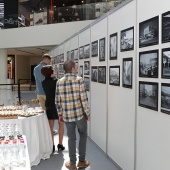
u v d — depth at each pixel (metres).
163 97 2.61
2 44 18.38
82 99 3.62
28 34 16.89
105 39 4.50
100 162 4.20
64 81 3.68
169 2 2.48
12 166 2.06
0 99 13.39
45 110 4.62
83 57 6.13
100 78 4.83
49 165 4.04
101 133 4.80
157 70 2.72
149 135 2.93
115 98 4.05
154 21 2.77
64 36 15.09
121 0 11.40
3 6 19.83
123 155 3.72
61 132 4.82
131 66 3.40
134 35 3.30
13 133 3.23
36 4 19.05
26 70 29.48
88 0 14.26
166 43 2.54
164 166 2.61
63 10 15.06
